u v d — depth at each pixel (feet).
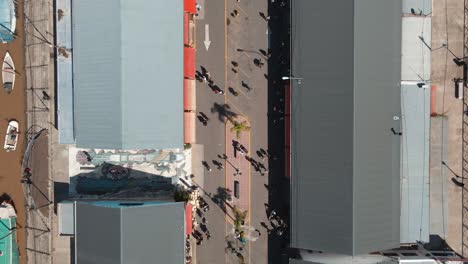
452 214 106.83
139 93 95.61
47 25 106.73
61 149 107.86
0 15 106.01
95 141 97.40
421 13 100.94
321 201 97.25
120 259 93.45
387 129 97.50
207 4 106.93
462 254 106.52
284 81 107.04
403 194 102.01
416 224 102.27
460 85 104.83
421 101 101.55
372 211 96.37
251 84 107.86
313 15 96.43
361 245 95.30
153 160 107.55
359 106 94.22
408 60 101.40
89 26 96.22
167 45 97.14
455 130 106.42
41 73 107.65
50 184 108.27
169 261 97.96
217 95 108.06
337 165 95.66
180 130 99.04
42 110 107.96
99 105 96.58
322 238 97.35
